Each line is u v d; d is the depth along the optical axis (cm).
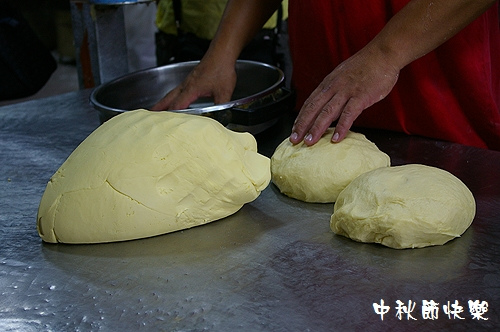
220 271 98
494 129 148
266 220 115
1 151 150
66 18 446
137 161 106
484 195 118
